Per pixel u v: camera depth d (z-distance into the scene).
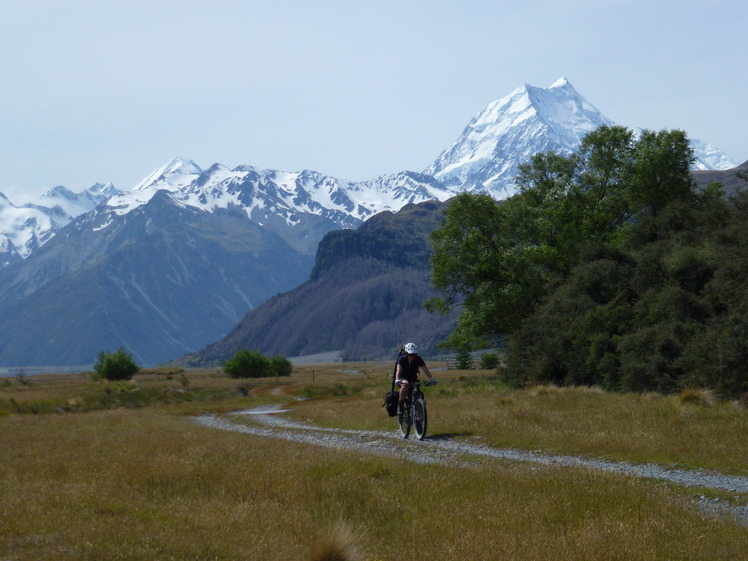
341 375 116.69
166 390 63.78
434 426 21.53
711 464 13.35
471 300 53.47
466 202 52.94
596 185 54.38
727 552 7.69
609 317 41.25
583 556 7.58
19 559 7.21
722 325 33.12
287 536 8.59
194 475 13.36
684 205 46.72
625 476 11.80
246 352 105.31
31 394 62.38
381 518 9.63
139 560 7.21
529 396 29.98
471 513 9.59
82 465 15.19
